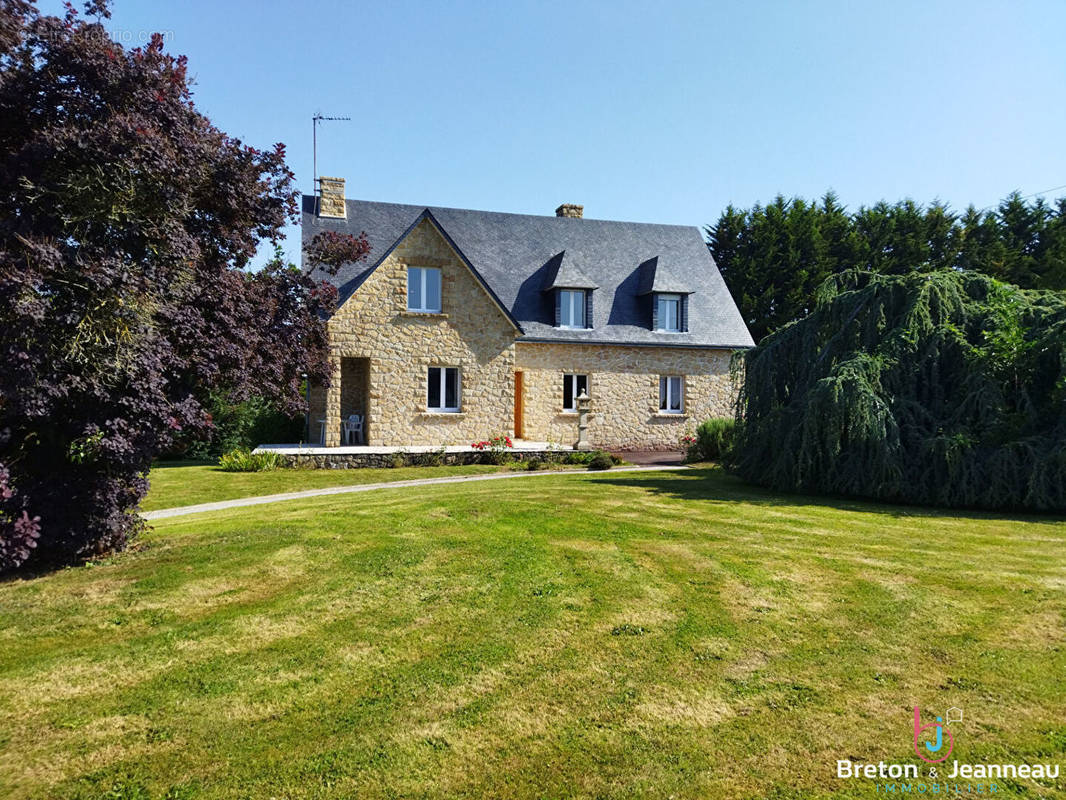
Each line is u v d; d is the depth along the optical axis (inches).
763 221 1380.4
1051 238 1418.6
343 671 175.0
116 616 212.2
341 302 699.4
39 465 264.4
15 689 165.6
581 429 767.1
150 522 379.6
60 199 256.4
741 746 140.9
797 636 195.2
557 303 837.8
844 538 312.5
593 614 212.4
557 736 145.3
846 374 436.1
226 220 348.2
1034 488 374.6
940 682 167.0
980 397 414.3
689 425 881.5
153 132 261.9
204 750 140.7
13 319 227.3
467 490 474.0
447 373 753.6
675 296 887.7
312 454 651.5
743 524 343.0
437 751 139.9
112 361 253.4
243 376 391.9
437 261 737.6
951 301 459.2
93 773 132.9
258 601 224.8
